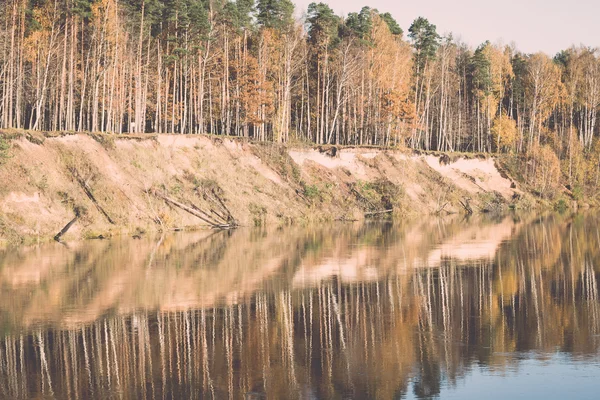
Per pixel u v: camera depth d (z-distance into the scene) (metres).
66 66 72.00
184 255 43.78
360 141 92.56
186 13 76.38
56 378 19.08
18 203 48.72
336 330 24.36
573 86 116.69
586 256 43.88
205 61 79.88
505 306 28.44
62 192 52.25
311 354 21.36
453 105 114.94
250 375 19.36
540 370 19.70
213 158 70.06
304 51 90.19
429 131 117.12
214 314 26.86
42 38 65.38
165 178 63.00
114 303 28.78
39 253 43.50
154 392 17.97
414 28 102.81
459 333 23.97
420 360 20.73
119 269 37.78
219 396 17.69
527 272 37.34
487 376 19.23
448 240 53.75
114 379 19.00
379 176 84.25
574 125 126.00
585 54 125.81
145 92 75.56
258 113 83.62
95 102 64.00
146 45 80.31
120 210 55.69
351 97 96.19
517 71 127.88
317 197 74.62
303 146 80.31
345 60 87.75
